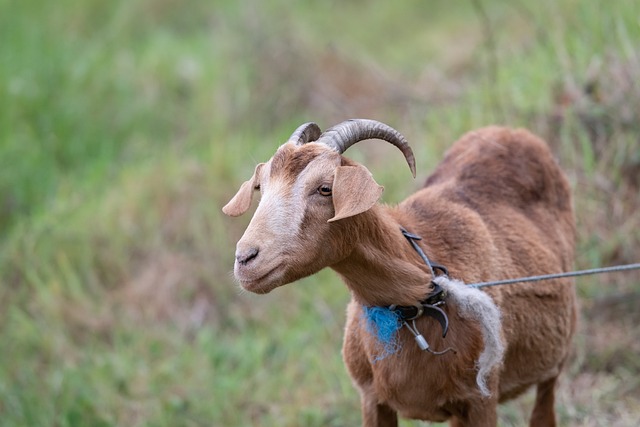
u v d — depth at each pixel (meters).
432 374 12.73
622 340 18.88
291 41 33.19
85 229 25.11
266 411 19.16
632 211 20.14
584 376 18.53
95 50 34.66
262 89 31.69
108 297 23.77
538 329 14.38
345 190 11.23
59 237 25.03
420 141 25.00
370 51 36.12
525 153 15.42
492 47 24.16
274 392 19.48
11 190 28.56
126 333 22.70
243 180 25.53
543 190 15.44
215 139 27.78
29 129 30.48
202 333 21.89
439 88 28.33
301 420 18.44
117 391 20.42
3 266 24.88
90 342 22.59
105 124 31.62
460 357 12.66
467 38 33.66
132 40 37.38
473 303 12.00
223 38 34.66
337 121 29.94
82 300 23.59
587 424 17.03
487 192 14.71
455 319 12.64
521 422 17.28
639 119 20.42
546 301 14.47
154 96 32.59
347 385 18.89
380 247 12.27
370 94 31.02
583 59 21.97
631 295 19.31
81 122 31.33
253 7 34.84
